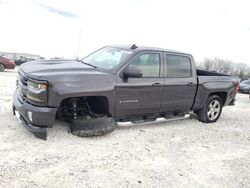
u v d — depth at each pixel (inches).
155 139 209.3
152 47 231.1
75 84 178.9
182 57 244.2
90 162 157.9
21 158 152.0
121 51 223.0
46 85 170.1
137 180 144.6
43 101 171.2
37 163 148.8
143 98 215.5
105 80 192.1
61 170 144.9
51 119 174.2
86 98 199.6
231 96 291.0
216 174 163.2
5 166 141.6
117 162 162.4
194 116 297.6
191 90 250.7
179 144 205.3
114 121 202.7
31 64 204.2
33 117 172.2
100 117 199.0
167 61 231.6
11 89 347.3
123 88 201.3
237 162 185.0
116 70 200.7
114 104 200.2
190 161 177.0
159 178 149.6
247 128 279.1
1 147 161.9
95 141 189.8
